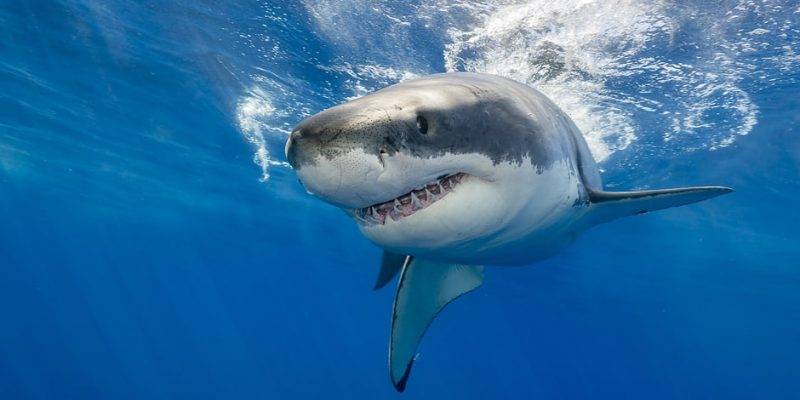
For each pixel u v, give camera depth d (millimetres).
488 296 36562
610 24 7699
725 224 17422
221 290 54781
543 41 8125
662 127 10875
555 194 3246
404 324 4391
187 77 11438
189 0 8617
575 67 8688
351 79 10383
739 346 54969
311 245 29109
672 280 27984
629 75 8852
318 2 8180
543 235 3545
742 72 8758
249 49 9938
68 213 28312
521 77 8961
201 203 22938
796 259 20766
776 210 15508
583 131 11031
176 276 48125
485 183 2688
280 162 16125
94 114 14148
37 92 13188
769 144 11445
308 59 9961
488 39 8250
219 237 30438
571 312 41750
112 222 29438
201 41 9898
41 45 10766
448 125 2492
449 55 8773
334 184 2238
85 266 46281
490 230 2785
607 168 13250
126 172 19406
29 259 45000
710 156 12352
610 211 3982
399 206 2639
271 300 58656
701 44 8055
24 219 30734
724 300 32250
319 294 50656
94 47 10602
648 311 39312
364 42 8984
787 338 45125
